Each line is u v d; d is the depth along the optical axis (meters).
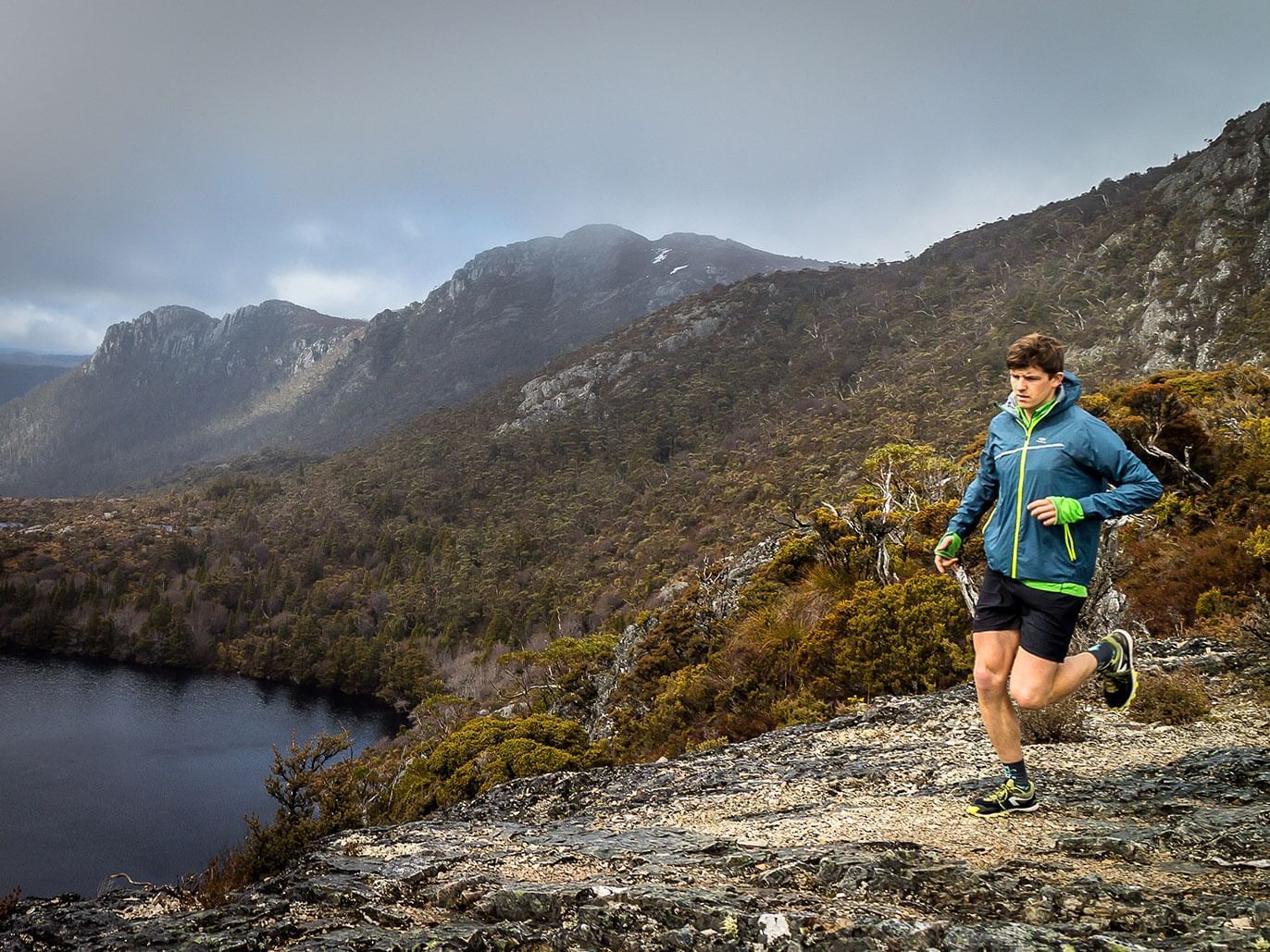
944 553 3.20
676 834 3.80
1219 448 10.86
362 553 148.62
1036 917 2.20
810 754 5.43
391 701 93.56
